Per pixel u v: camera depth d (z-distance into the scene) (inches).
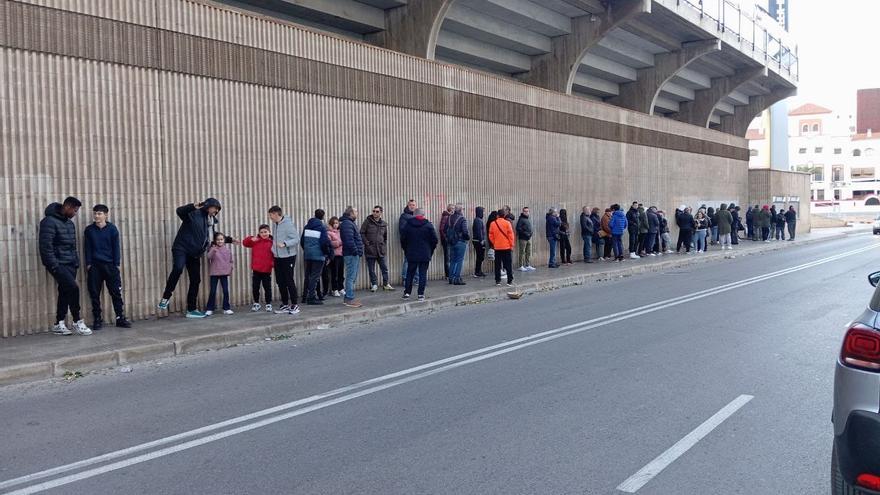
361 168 608.4
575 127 910.4
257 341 414.0
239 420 252.1
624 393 277.9
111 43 434.9
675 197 1173.1
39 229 385.1
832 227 2198.6
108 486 192.2
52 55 407.8
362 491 186.5
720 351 353.4
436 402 270.2
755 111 1595.7
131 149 444.8
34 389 304.8
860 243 1326.3
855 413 151.3
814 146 3683.6
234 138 505.4
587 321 456.1
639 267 830.5
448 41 816.9
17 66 393.1
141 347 360.8
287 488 189.2
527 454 212.5
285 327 434.9
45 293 402.9
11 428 246.5
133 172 445.7
